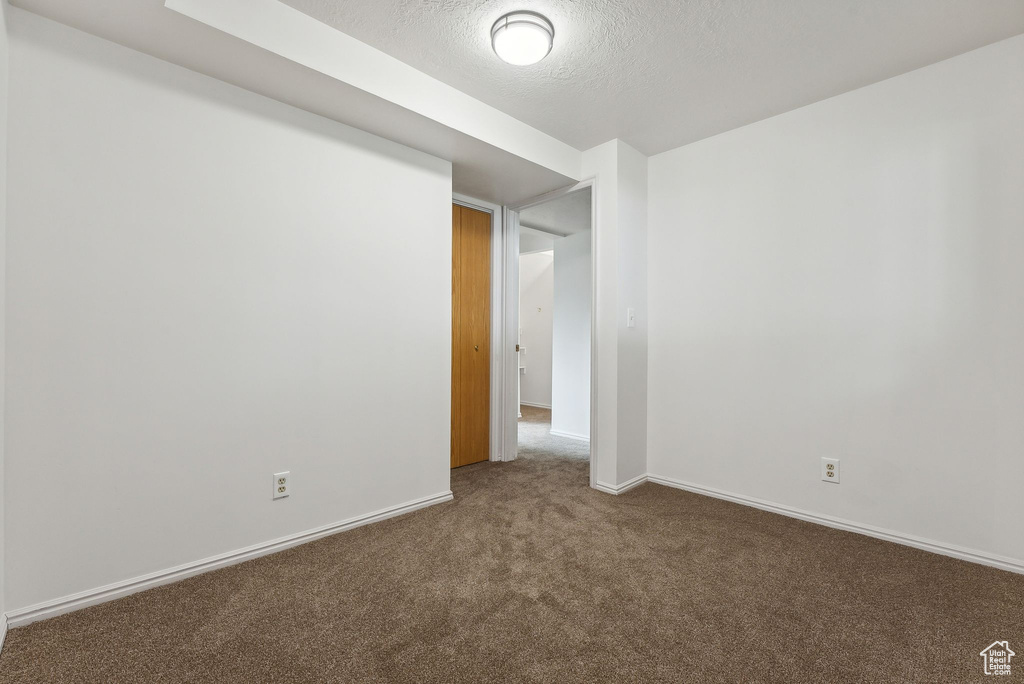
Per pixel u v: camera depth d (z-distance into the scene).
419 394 2.72
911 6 1.78
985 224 2.05
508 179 3.20
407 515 2.61
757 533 2.37
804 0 1.75
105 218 1.69
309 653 1.44
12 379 1.52
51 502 1.59
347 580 1.88
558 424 5.12
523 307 7.53
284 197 2.16
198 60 1.83
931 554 2.14
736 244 2.84
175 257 1.85
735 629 1.57
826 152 2.50
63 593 1.62
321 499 2.29
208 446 1.94
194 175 1.90
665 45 2.03
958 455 2.11
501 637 1.52
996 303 2.02
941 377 2.15
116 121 1.72
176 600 1.72
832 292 2.47
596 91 2.43
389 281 2.56
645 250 3.27
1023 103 1.96
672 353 3.16
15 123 1.52
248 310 2.05
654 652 1.45
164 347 1.83
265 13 1.76
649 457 3.28
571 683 1.31
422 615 1.64
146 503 1.79
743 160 2.82
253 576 1.91
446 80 2.34
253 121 2.06
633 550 2.17
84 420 1.65
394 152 2.58
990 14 1.83
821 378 2.51
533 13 1.82
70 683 1.30
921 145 2.21
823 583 1.88
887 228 2.30
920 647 1.48
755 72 2.25
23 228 1.54
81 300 1.65
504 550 2.17
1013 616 1.65
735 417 2.84
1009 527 1.99
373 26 1.93
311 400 2.25
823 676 1.35
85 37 1.66
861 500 2.38
